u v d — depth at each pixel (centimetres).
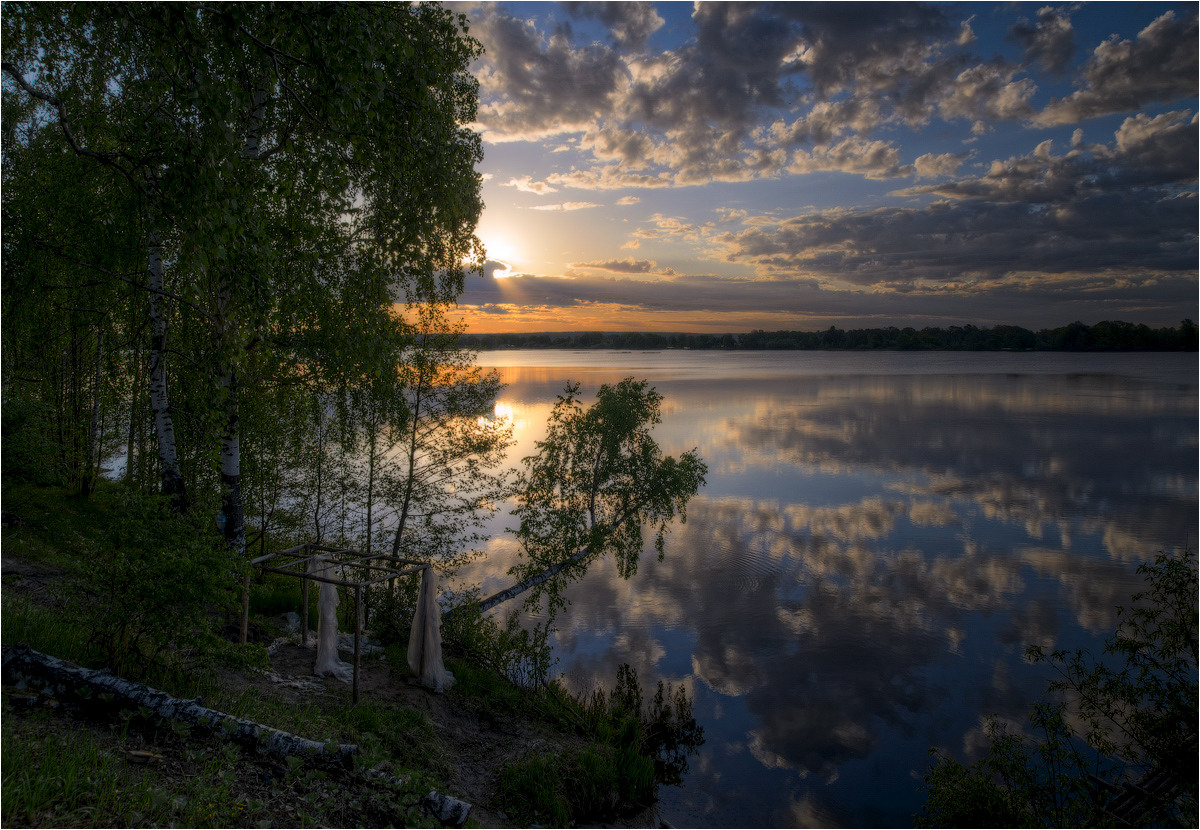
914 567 3359
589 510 2264
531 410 8825
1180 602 1036
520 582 2130
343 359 1359
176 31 795
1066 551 3700
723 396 12450
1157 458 6631
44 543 1323
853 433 8025
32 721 588
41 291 1362
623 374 18262
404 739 1021
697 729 1748
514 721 1346
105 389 1888
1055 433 8231
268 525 1759
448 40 1481
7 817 444
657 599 2792
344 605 1658
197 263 838
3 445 1311
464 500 1880
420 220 1305
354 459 1795
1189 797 964
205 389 1404
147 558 734
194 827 488
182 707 657
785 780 1520
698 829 1264
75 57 1118
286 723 820
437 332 1786
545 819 1004
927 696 2011
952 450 6981
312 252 1233
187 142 824
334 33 917
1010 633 2562
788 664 2205
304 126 1220
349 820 593
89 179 1257
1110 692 1085
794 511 4481
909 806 1455
